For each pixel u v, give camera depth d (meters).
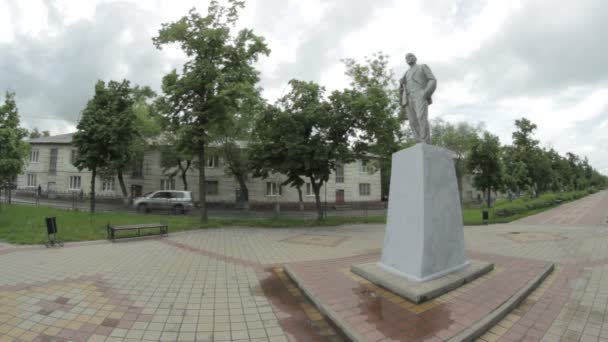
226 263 7.35
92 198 16.30
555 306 4.55
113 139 15.93
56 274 6.18
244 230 13.88
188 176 32.53
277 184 33.25
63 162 31.84
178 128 16.23
